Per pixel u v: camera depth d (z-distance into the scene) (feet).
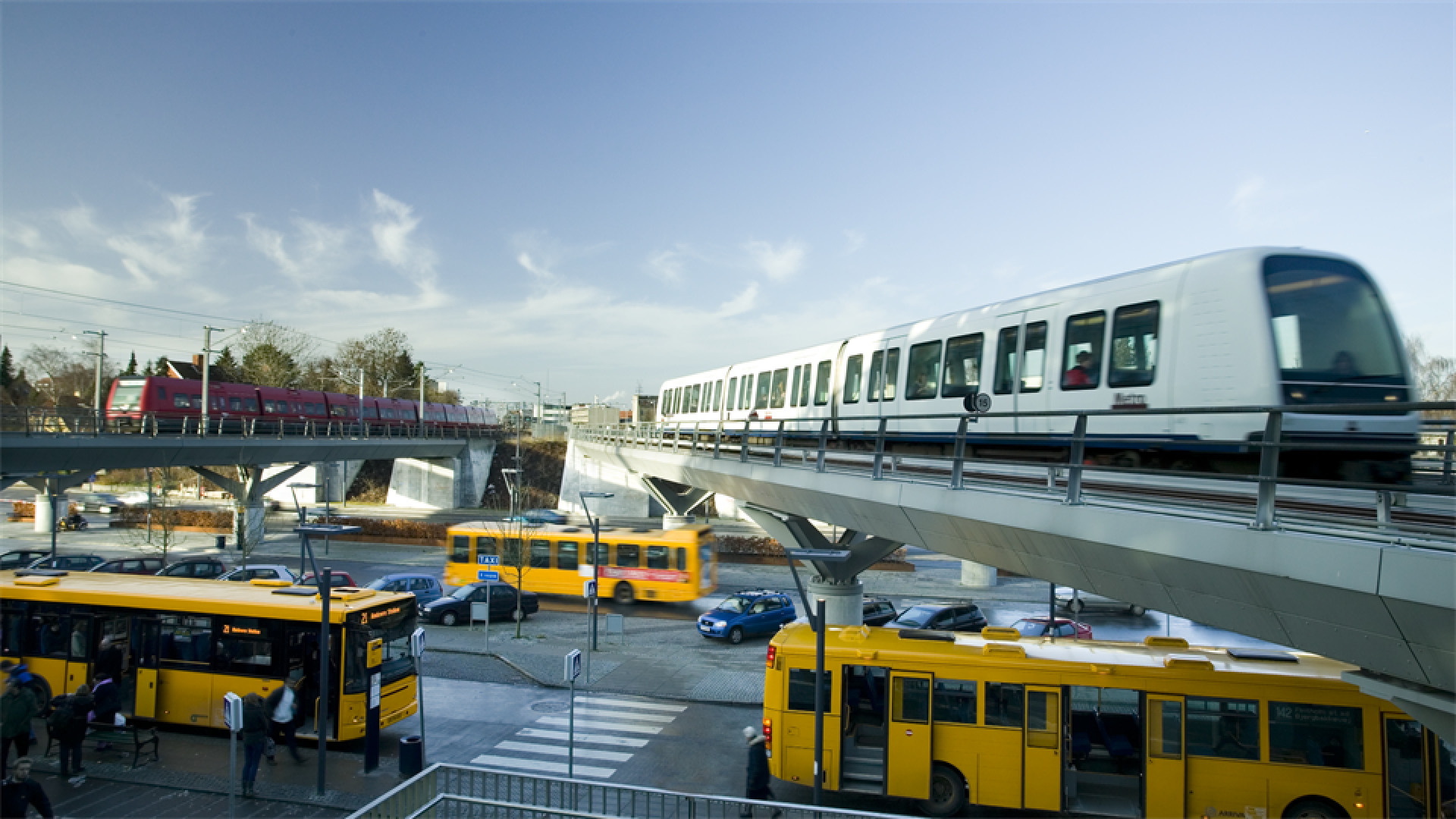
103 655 55.88
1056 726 42.22
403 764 48.65
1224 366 39.45
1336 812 38.99
